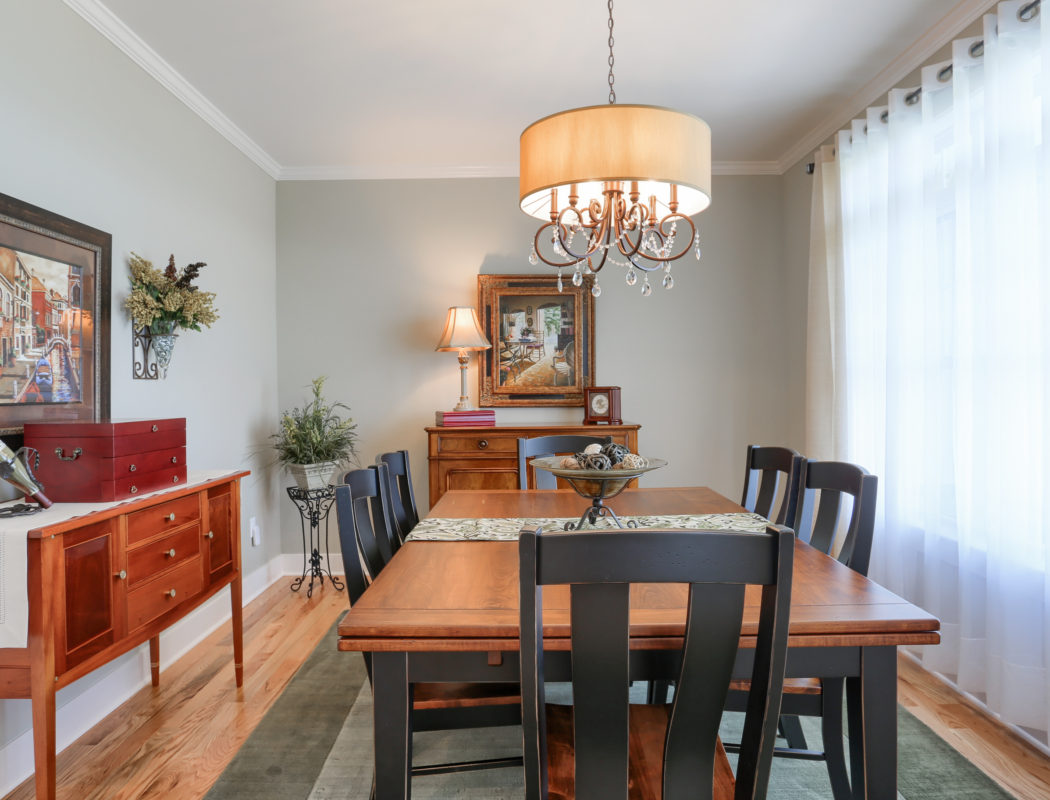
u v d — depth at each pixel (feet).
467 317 12.89
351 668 9.09
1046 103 6.74
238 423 12.09
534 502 8.04
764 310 13.98
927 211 8.71
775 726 3.42
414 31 8.63
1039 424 7.09
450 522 6.84
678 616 4.06
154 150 9.39
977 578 7.89
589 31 8.67
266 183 13.46
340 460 13.65
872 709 4.06
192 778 6.43
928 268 8.72
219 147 11.40
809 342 11.66
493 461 12.53
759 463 8.07
